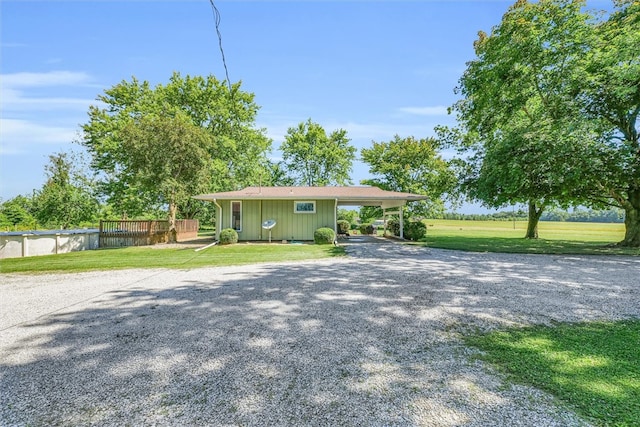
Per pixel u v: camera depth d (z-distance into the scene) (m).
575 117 10.71
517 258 9.34
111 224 15.56
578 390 2.32
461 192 14.63
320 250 11.52
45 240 13.19
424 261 8.73
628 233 12.65
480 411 2.08
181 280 6.39
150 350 3.10
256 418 2.04
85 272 7.48
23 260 9.96
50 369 2.73
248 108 27.25
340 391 2.36
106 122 23.56
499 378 2.52
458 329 3.62
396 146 24.09
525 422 1.96
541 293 5.20
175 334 3.50
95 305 4.66
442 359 2.87
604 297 4.98
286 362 2.83
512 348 3.09
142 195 22.42
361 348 3.12
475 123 15.38
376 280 6.20
